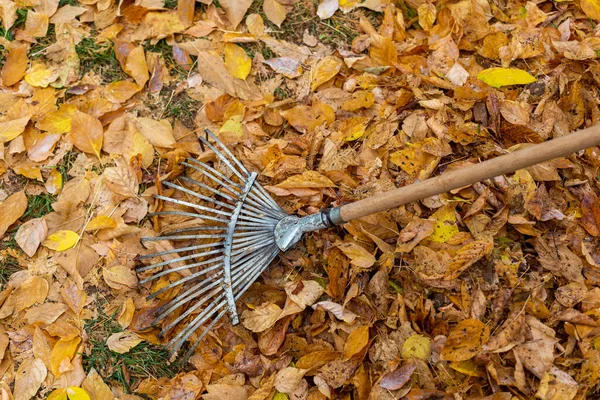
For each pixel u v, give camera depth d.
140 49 1.56
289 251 1.45
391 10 1.62
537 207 1.40
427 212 1.44
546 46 1.58
